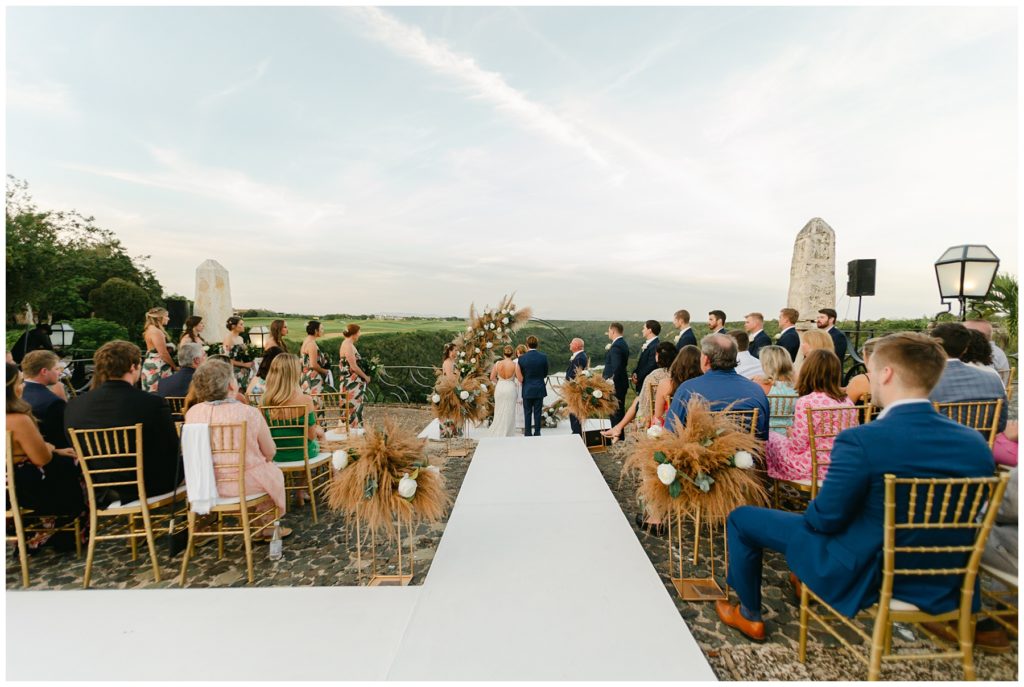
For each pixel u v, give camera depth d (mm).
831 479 1744
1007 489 2055
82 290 17625
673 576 2850
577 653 2045
